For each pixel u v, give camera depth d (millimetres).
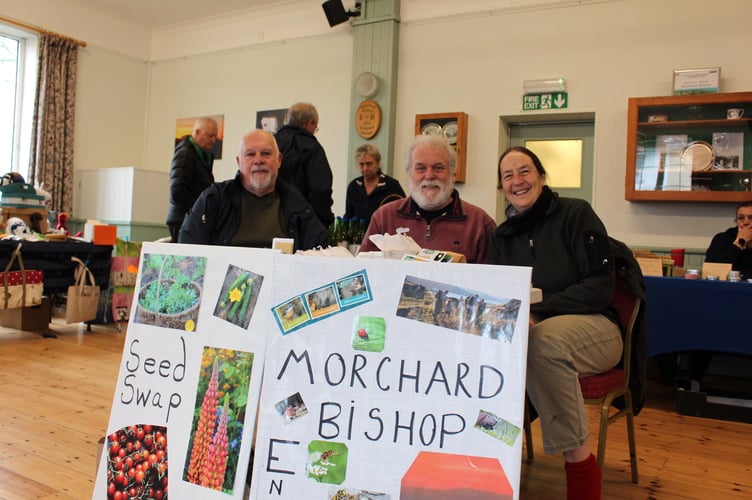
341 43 6262
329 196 3406
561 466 2430
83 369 3666
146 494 1343
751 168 4445
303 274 1296
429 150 2264
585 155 5383
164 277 1457
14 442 2373
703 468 2432
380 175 4715
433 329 1214
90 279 4891
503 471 1131
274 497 1216
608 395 1922
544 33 5258
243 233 2395
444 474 1154
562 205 2014
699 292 3207
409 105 5832
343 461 1201
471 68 5555
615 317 2016
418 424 1184
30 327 4809
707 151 4562
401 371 1212
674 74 4637
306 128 3473
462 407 1172
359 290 1262
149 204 6754
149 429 1377
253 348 1326
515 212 2080
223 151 7062
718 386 3912
